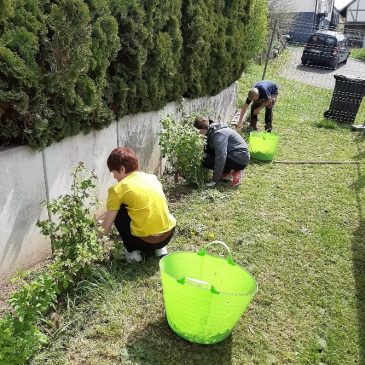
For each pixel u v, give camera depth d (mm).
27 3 3047
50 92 3318
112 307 3139
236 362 2783
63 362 2674
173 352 2816
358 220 4914
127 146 4871
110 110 4254
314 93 13438
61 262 3061
